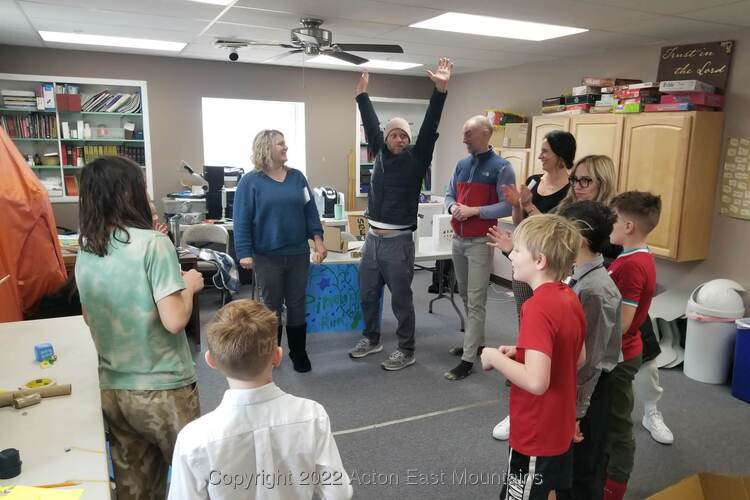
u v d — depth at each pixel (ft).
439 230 14.07
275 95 21.42
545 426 4.85
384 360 12.31
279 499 3.71
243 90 20.92
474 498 7.48
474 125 10.62
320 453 3.81
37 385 4.93
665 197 12.42
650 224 6.12
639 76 14.71
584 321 5.00
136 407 4.89
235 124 22.21
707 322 11.32
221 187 19.10
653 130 12.54
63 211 19.49
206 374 11.50
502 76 20.13
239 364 3.66
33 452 3.92
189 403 5.15
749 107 11.89
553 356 4.72
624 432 6.56
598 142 14.01
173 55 19.31
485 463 8.31
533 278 4.91
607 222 5.42
